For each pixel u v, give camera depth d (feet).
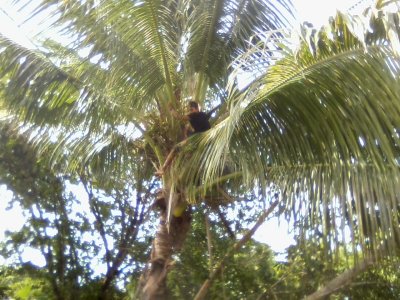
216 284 27.04
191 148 21.70
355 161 18.12
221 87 25.44
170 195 22.09
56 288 35.65
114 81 23.32
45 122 25.14
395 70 17.04
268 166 19.93
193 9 24.17
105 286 36.60
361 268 20.43
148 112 25.77
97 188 36.19
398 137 17.30
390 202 17.40
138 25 22.66
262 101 19.45
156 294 24.25
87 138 25.84
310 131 19.20
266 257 28.78
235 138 20.08
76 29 22.41
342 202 17.99
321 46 17.95
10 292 36.17
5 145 32.76
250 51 17.69
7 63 24.53
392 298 26.66
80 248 36.73
